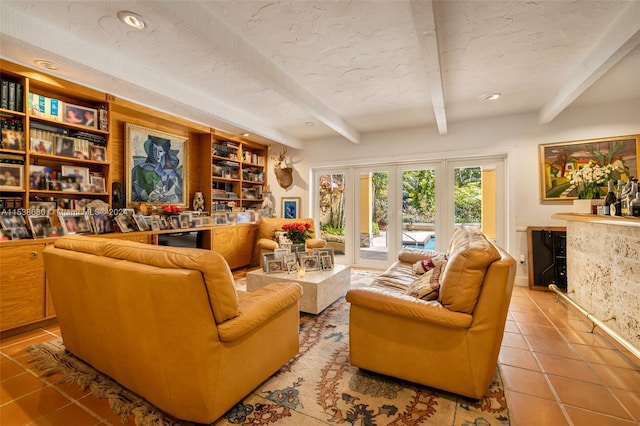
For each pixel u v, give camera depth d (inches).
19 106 102.9
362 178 208.8
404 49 94.7
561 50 94.1
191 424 57.2
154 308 54.0
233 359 58.3
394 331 69.1
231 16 78.2
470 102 141.4
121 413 60.2
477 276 61.3
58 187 115.5
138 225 136.0
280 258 126.6
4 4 74.1
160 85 116.3
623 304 87.5
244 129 172.4
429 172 187.9
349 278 138.2
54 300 80.2
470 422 57.5
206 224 174.2
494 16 77.0
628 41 76.2
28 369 76.9
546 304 129.4
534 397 65.5
